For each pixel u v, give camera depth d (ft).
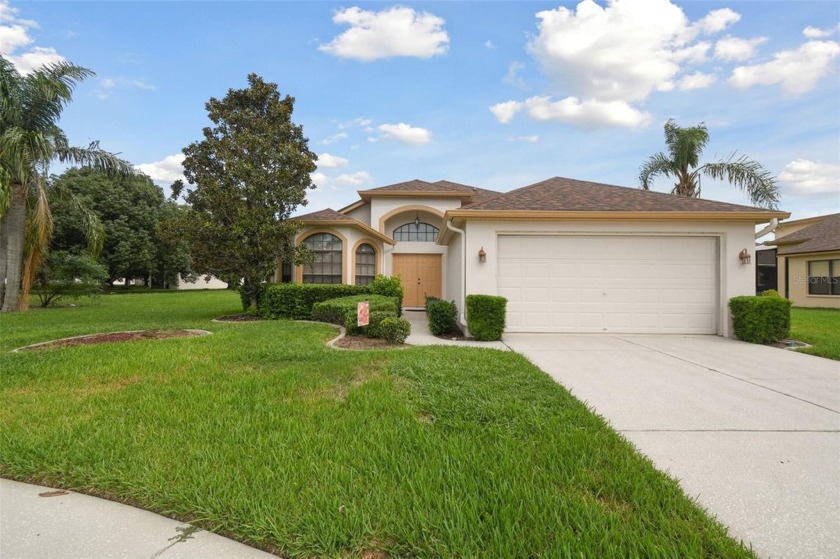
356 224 49.32
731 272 31.89
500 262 32.68
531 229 32.22
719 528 7.78
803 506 8.75
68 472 9.79
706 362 22.26
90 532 7.85
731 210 31.42
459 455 10.24
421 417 13.29
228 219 39.86
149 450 10.64
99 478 9.35
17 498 9.03
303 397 14.88
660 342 28.81
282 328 31.45
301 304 40.70
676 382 18.19
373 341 26.66
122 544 7.51
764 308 28.40
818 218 72.18
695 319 32.58
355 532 7.45
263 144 40.06
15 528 7.96
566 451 10.68
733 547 7.22
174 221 40.45
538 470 9.60
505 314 30.30
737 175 50.55
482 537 7.36
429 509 8.07
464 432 11.86
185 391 15.47
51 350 22.67
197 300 71.20
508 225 32.24
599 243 32.65
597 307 32.65
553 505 8.17
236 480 9.09
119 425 12.25
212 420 12.64
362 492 8.64
